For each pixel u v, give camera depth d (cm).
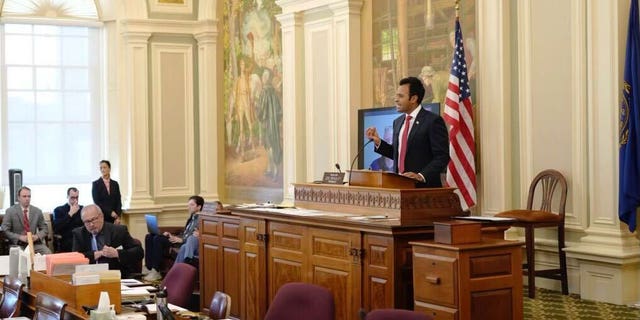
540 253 832
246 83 1321
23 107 1383
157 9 1394
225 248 796
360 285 589
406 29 992
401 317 413
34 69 1390
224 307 484
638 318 684
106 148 1427
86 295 505
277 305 493
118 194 1305
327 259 629
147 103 1389
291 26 1165
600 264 759
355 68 1058
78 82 1417
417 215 575
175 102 1406
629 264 744
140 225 1373
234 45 1355
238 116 1349
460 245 508
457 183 855
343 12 1062
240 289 766
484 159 877
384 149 666
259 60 1284
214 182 1395
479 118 887
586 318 688
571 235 802
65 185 1410
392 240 559
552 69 820
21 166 1382
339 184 666
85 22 1414
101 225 895
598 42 773
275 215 688
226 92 1386
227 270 793
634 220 739
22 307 566
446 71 934
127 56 1384
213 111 1394
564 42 808
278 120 1236
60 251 1230
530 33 839
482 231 574
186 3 1409
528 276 781
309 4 1123
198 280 896
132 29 1376
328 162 1106
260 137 1285
